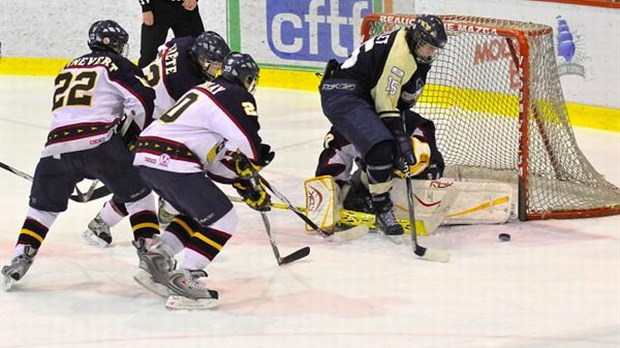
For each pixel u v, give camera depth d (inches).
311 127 661.3
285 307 362.0
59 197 378.9
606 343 330.0
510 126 539.2
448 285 385.4
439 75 557.0
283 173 555.2
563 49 655.8
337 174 463.2
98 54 381.4
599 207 483.5
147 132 358.6
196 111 350.9
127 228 456.1
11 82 789.9
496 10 673.6
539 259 417.4
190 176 351.9
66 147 370.9
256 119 347.3
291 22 757.3
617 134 644.1
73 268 403.2
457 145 548.1
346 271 401.1
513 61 509.7
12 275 369.7
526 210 469.7
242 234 448.8
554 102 498.6
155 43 665.0
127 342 329.7
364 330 340.5
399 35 426.3
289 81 767.7
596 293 377.4
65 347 326.0
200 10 779.4
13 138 627.8
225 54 384.2
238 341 330.6
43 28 807.7
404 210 448.8
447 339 332.8
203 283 366.6
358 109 432.1
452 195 445.4
